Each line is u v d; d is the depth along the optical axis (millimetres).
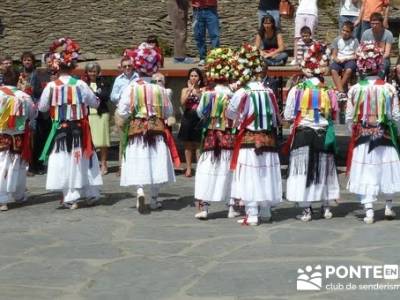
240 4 27391
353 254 8984
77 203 11883
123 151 11469
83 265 8859
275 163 10625
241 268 8570
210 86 11055
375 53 10430
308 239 9719
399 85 13125
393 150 10461
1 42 25734
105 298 7754
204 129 11023
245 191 10516
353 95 10562
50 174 11688
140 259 9039
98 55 24766
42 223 10922
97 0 28297
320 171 10609
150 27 26500
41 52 25031
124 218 11156
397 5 25094
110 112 16719
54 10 27641
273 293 7750
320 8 26750
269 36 15500
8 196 11875
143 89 11312
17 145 11930
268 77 14836
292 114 10781
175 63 16953
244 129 10562
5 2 27969
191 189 13312
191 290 7906
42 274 8570
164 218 11117
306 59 10742
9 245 9766
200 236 10023
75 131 11695
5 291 8008
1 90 11828
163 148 11375
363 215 11023
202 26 16047
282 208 11703
